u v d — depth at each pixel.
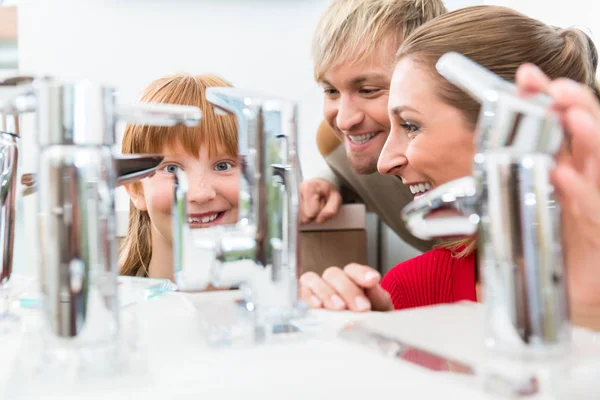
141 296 0.46
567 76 0.57
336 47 0.80
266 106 0.33
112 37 1.03
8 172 0.43
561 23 0.90
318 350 0.31
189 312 0.42
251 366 0.29
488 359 0.27
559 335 0.26
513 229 0.26
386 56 0.79
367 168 0.86
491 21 0.55
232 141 0.72
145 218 0.80
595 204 0.31
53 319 0.29
